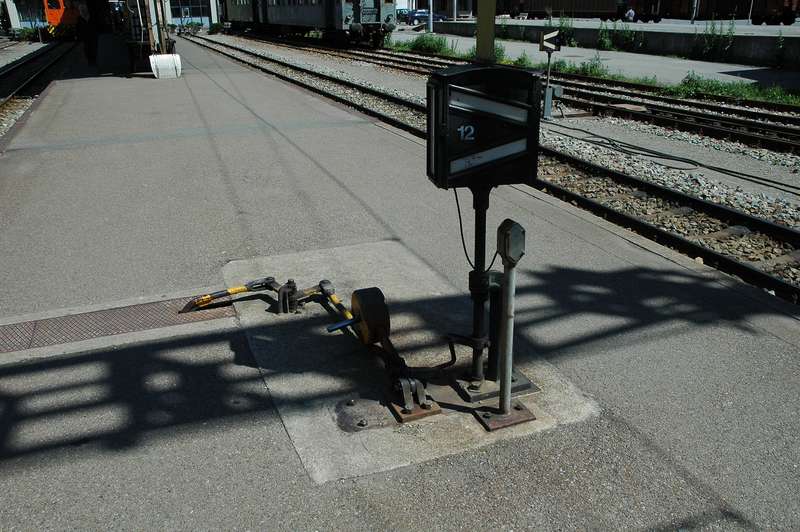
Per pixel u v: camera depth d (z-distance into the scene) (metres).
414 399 3.92
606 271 5.83
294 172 9.45
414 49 33.25
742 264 5.95
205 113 14.89
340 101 16.31
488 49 24.30
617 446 3.57
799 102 15.58
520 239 3.36
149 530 3.06
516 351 4.54
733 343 4.60
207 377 4.27
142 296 5.48
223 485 3.33
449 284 5.62
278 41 41.59
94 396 4.08
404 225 7.12
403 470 3.41
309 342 4.68
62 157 10.68
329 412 3.88
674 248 6.64
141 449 3.59
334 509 3.16
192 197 8.30
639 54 28.95
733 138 11.66
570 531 3.02
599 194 8.34
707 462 3.45
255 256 6.31
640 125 13.10
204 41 48.62
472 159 3.50
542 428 3.72
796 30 35.25
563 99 15.66
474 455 3.51
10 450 3.59
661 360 4.40
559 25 34.31
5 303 5.41
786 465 3.43
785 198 8.30
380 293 4.39
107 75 24.16
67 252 6.51
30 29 60.09
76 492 3.29
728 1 49.41
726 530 3.03
